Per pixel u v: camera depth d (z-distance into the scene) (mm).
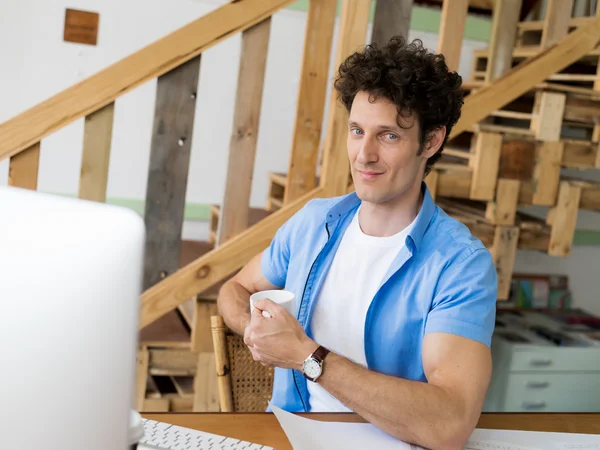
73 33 3580
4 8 3445
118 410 590
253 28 2402
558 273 4469
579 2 4004
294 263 1597
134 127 3760
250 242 2531
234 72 3879
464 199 3586
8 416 566
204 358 2730
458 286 1324
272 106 3973
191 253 3457
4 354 564
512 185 2992
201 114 3865
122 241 561
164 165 2412
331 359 1188
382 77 1335
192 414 1252
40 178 3654
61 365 562
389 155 1364
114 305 564
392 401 1139
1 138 2201
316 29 2469
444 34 2658
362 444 1139
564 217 3111
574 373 3434
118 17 3645
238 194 2527
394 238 1445
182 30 2307
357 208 1541
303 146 2557
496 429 1277
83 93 2246
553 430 1299
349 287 1461
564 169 4363
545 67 2893
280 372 1526
